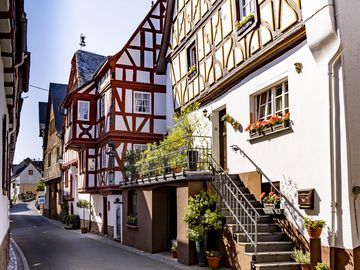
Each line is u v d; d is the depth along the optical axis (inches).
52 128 1413.6
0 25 213.0
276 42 373.7
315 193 323.6
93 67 981.8
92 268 420.8
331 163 306.0
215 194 412.5
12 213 1625.2
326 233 307.6
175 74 644.7
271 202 371.9
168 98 681.6
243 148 437.4
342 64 303.9
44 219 1343.5
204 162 444.5
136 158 618.5
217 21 504.7
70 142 851.4
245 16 448.5
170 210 542.6
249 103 429.4
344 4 307.7
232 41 464.1
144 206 556.7
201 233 393.1
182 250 427.8
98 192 839.1
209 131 514.9
